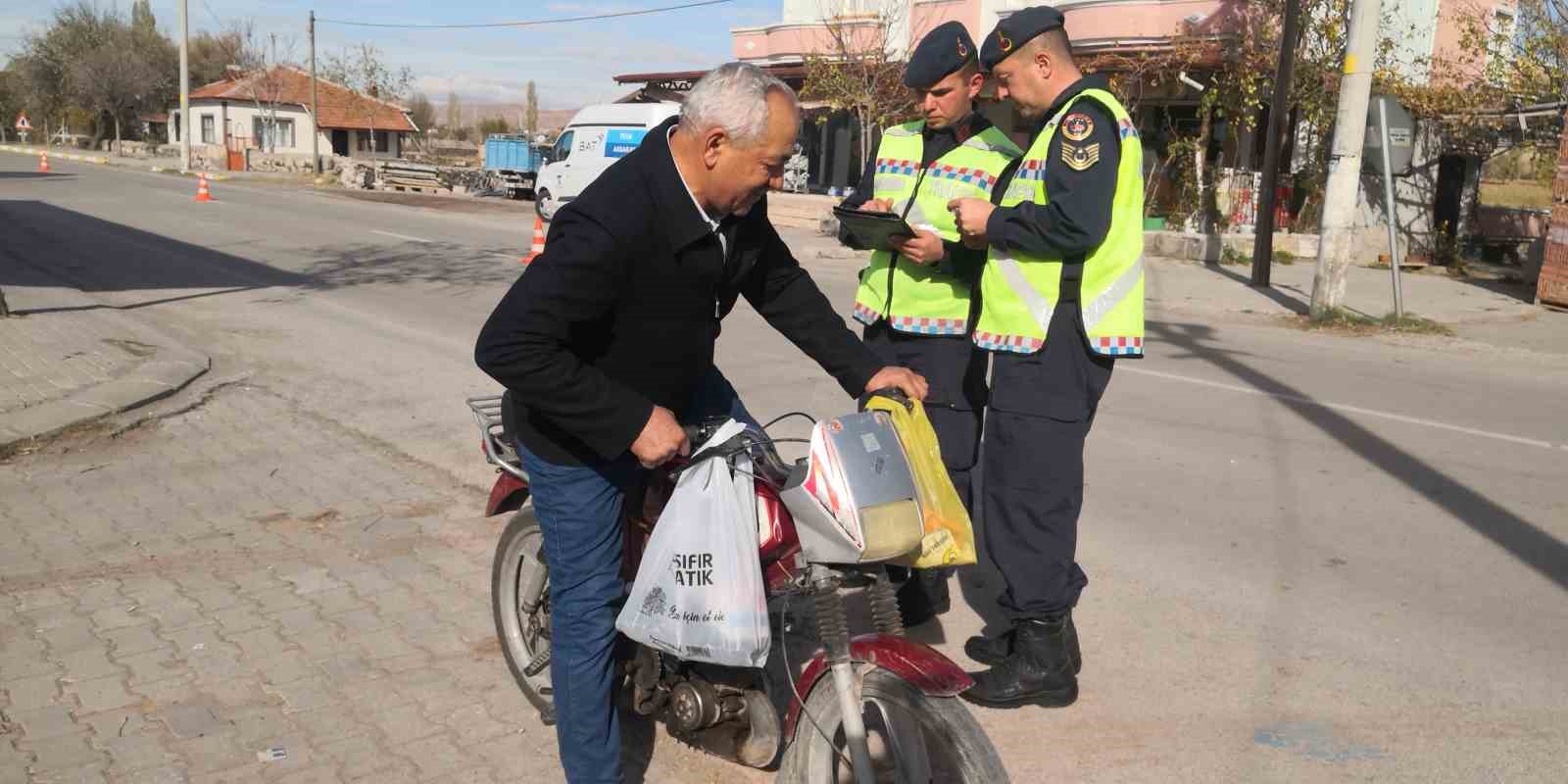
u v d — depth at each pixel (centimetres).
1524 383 914
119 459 629
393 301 1207
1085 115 340
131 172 4066
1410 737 361
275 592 456
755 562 267
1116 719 371
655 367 287
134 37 7156
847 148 2784
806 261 1788
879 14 2420
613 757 305
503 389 807
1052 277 350
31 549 496
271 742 346
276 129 5606
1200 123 2161
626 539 306
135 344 892
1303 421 755
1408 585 481
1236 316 1290
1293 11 1478
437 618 435
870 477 252
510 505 371
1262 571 495
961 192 394
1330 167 1229
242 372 840
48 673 385
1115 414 770
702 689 295
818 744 279
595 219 261
